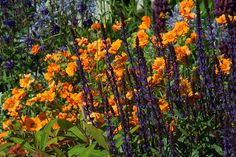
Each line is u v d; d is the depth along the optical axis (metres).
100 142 3.41
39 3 8.40
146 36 4.36
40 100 4.10
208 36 5.32
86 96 3.70
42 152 3.40
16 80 6.63
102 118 3.65
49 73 4.97
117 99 3.53
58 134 3.84
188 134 3.46
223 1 6.95
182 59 4.20
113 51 4.36
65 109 4.14
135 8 8.86
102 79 4.60
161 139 3.28
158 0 7.54
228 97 3.40
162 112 3.64
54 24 7.76
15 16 8.10
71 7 8.03
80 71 3.67
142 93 3.50
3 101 5.75
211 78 3.70
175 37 4.04
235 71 3.45
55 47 7.32
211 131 3.42
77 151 3.47
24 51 6.98
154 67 4.01
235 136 2.94
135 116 3.70
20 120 4.18
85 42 5.37
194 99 3.62
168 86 3.74
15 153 3.58
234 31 3.61
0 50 7.20
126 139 3.28
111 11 8.84
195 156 3.45
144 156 3.41
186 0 4.84
